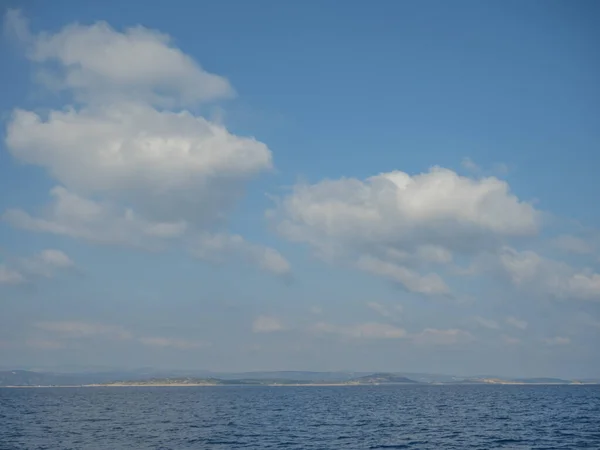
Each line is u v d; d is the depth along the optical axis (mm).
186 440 76812
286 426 98188
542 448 67812
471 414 128250
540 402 189375
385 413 134500
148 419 117562
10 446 70875
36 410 154750
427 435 82500
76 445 71875
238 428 94688
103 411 149250
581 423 101688
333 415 127938
